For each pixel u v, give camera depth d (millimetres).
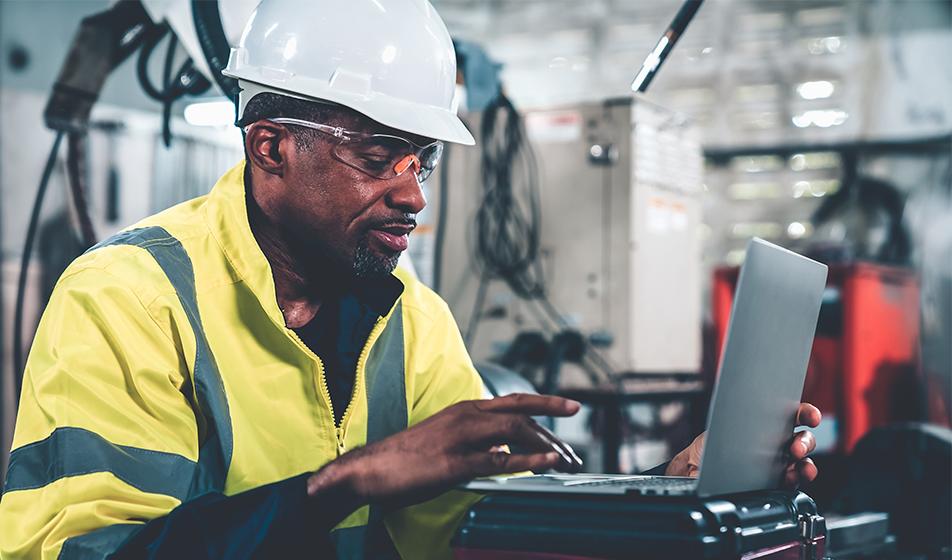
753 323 973
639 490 937
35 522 1067
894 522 2029
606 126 3295
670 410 3713
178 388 1217
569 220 3336
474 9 5629
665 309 3443
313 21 1282
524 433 931
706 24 5555
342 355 1357
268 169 1271
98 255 1225
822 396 3971
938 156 5348
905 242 5387
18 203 5047
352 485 953
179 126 4797
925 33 5348
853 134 5461
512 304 3396
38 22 5387
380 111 1233
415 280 1519
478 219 3441
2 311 4852
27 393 1160
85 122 2730
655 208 3387
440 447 939
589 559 921
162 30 2555
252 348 1277
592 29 5457
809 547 1091
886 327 4121
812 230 5551
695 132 3633
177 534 974
